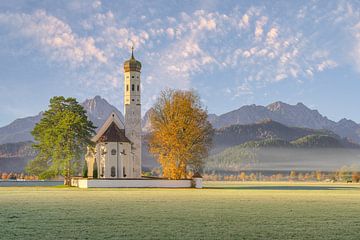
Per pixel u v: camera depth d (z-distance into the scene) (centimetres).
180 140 12238
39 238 3362
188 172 13188
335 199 7675
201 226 3956
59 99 13888
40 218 4488
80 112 13962
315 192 10781
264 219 4472
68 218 4484
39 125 13688
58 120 13600
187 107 12431
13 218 4497
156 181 12100
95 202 6506
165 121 12762
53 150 13238
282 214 4938
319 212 5203
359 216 4806
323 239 3375
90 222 4191
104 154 13838
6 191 10462
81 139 13325
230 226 3969
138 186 12069
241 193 9681
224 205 6044
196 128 12288
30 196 8094
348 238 3422
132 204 6138
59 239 3319
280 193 9950
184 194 8831
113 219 4406
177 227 3891
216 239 3338
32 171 13525
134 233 3575
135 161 14625
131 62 14912
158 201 6725
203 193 9394
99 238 3362
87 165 14062
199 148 12350
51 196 8050
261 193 9819
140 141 14800
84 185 12188
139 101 14938
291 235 3534
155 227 3881
